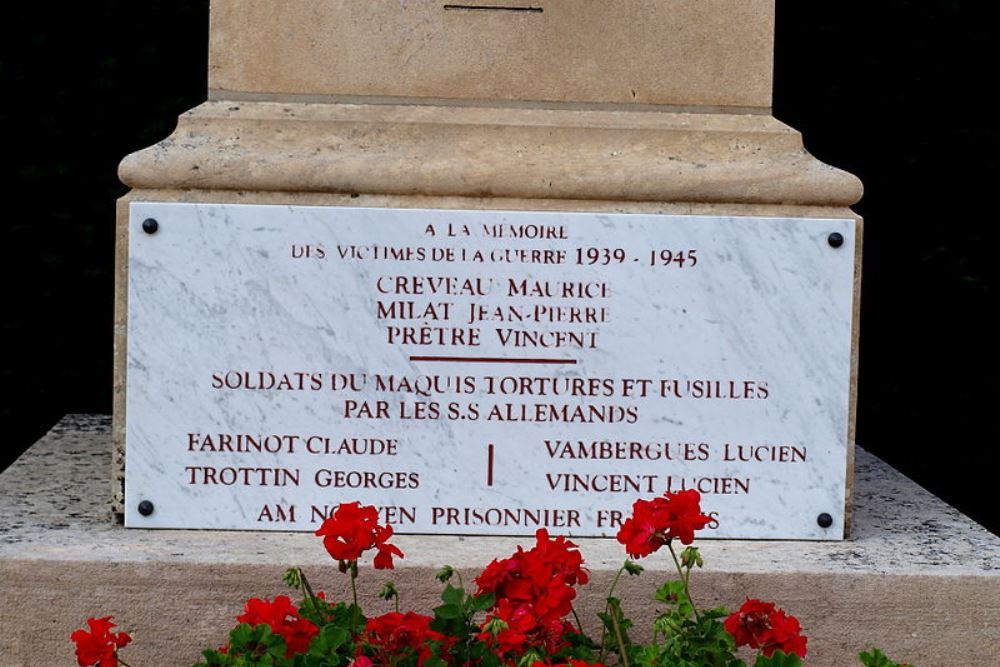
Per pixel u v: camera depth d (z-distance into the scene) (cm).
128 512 402
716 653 310
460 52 421
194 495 404
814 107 642
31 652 371
